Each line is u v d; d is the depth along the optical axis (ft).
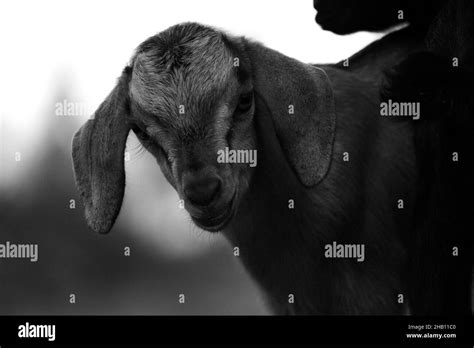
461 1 5.10
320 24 5.62
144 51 4.90
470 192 5.08
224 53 4.86
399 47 5.45
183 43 4.87
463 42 5.10
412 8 5.49
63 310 9.57
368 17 5.55
